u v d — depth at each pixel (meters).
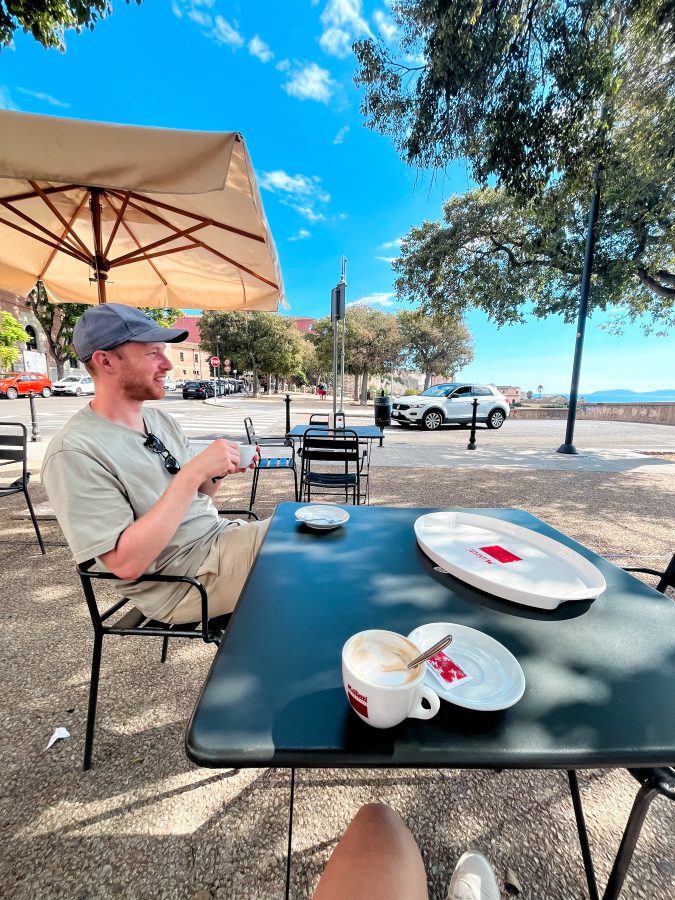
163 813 1.21
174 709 1.60
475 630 0.82
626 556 3.09
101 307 1.29
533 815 1.24
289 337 27.39
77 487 1.09
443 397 12.12
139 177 1.67
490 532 1.42
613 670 0.76
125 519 1.13
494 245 9.40
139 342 1.30
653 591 1.08
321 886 0.75
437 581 1.10
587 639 0.86
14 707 1.59
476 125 4.68
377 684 0.56
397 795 1.29
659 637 0.87
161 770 1.35
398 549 1.31
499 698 0.66
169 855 1.11
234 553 1.45
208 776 1.34
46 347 28.14
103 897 1.01
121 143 1.62
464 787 1.32
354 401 28.89
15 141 1.59
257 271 3.23
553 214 7.11
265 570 1.15
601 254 7.91
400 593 1.03
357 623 0.90
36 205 2.80
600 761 0.57
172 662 1.88
